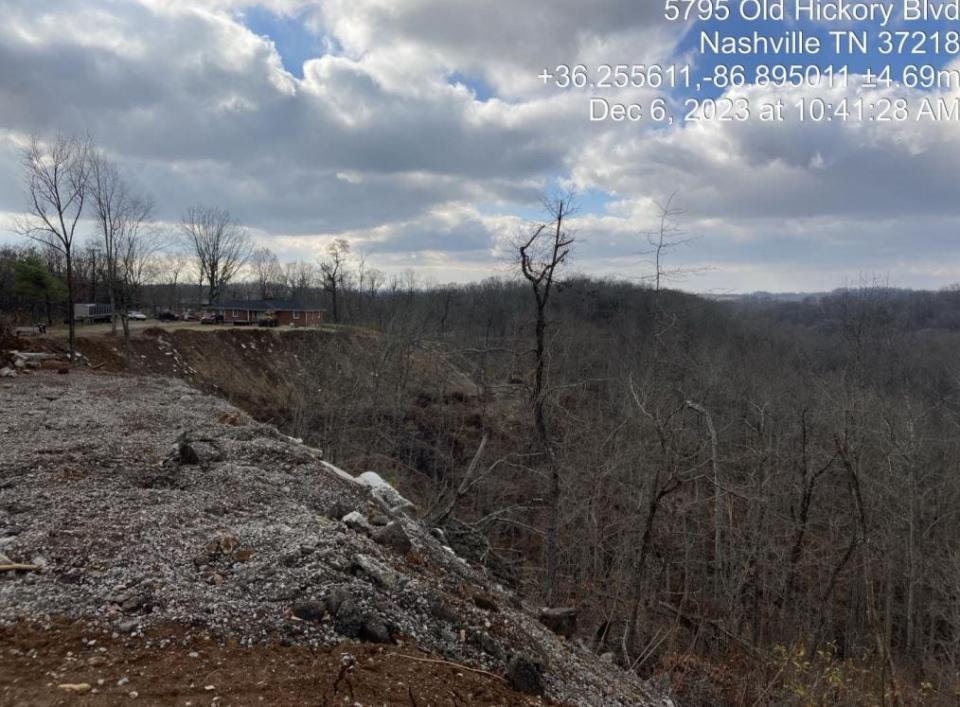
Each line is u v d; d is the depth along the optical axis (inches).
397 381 1007.6
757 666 406.3
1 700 107.3
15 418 343.6
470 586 222.8
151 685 115.8
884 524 660.1
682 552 633.0
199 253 2455.7
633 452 619.5
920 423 740.0
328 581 159.9
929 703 487.2
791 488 679.1
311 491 252.2
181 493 227.3
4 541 169.5
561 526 559.8
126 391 477.7
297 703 114.5
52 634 128.8
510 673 148.9
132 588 149.4
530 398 515.5
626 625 408.8
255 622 140.0
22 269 1507.1
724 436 679.7
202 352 1433.3
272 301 2079.2
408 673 132.9
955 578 618.2
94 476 239.9
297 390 1083.9
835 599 671.1
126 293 1526.8
